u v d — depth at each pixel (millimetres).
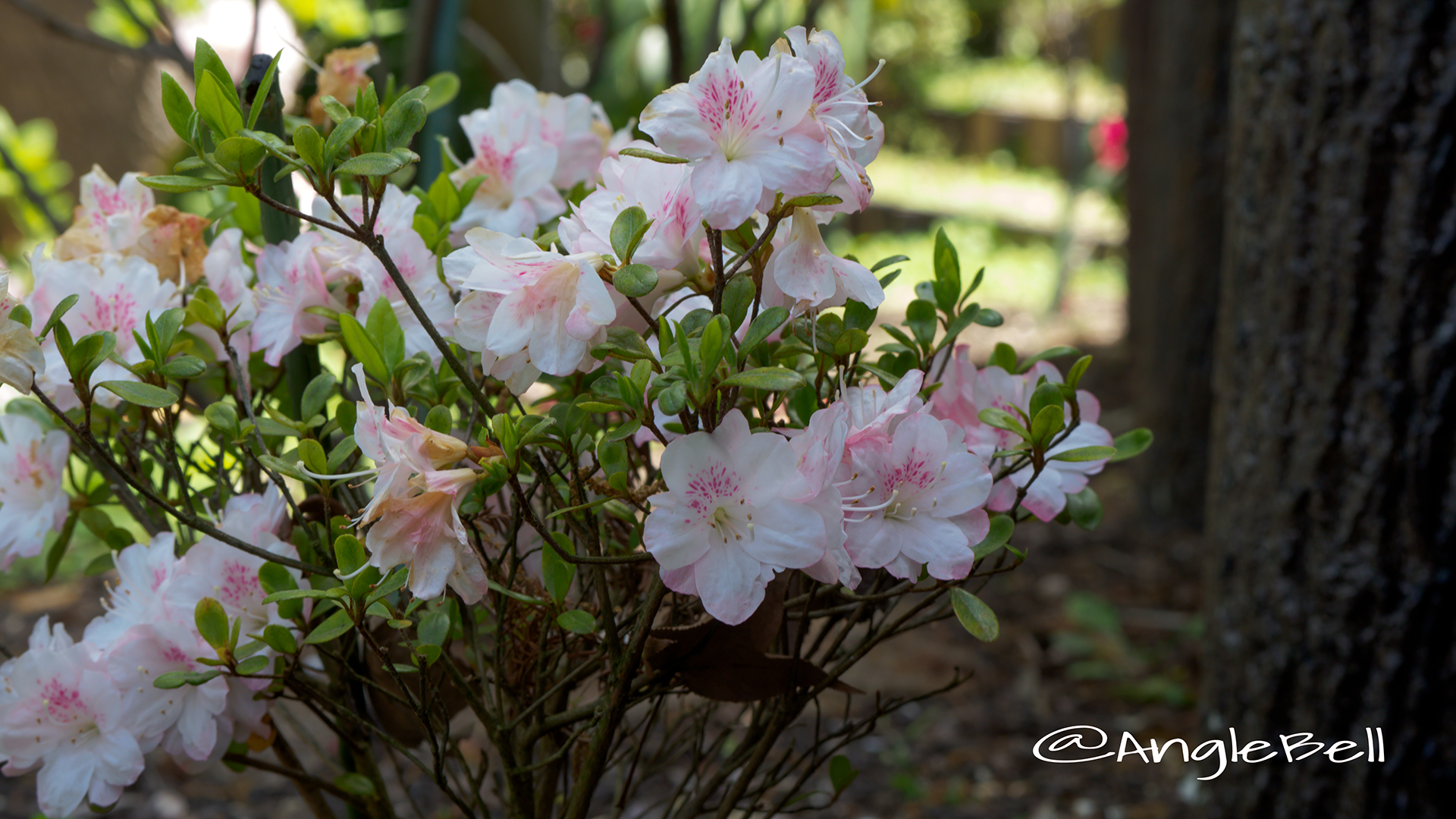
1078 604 3264
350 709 1079
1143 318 4242
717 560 915
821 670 1001
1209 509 1898
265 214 1066
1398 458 1605
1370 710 1677
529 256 923
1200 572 3723
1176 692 2879
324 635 970
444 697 1076
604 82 4762
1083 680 3027
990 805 2404
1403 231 1557
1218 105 3674
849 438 949
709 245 973
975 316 1047
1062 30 9586
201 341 1063
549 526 1063
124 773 990
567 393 1064
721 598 911
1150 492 4105
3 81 3600
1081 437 1049
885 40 11914
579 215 961
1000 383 1042
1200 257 3809
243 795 2457
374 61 1130
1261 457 1732
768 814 1111
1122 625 3357
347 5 2436
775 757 2164
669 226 939
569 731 1089
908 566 954
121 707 994
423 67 1901
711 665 991
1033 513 1059
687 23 4094
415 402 1047
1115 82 9812
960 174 11047
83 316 1013
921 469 956
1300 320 1660
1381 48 1538
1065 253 7277
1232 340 1785
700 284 953
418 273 1034
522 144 1098
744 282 938
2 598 3352
